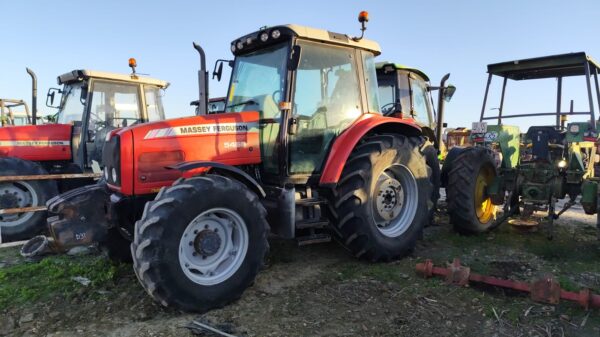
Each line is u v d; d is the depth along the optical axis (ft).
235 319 9.45
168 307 9.91
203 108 13.08
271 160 12.59
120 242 12.66
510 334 8.81
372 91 14.51
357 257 13.14
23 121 28.55
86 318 9.51
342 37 13.19
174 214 9.29
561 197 15.90
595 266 12.87
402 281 11.65
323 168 12.84
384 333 8.86
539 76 19.61
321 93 12.94
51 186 17.84
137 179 10.82
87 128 20.11
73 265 13.03
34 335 8.80
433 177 17.98
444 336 8.73
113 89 21.24
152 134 10.99
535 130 15.94
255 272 10.62
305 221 12.30
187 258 9.91
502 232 16.83
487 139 16.83
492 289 11.07
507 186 16.57
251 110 13.07
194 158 11.44
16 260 14.15
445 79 21.24
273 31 12.16
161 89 23.54
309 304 10.22
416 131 14.84
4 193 16.98
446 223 18.39
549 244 15.08
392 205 13.69
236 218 10.41
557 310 9.80
